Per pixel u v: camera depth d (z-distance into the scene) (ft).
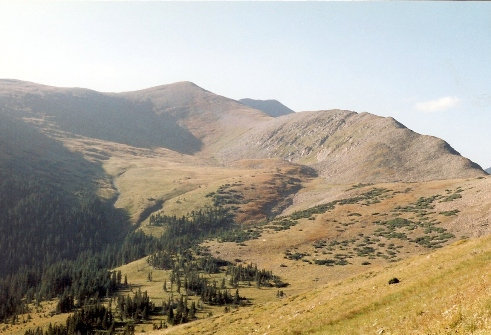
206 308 491.31
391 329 81.20
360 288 155.22
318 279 529.86
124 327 473.67
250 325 160.45
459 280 101.35
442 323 66.64
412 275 143.84
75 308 595.06
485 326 57.26
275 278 565.53
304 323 126.41
